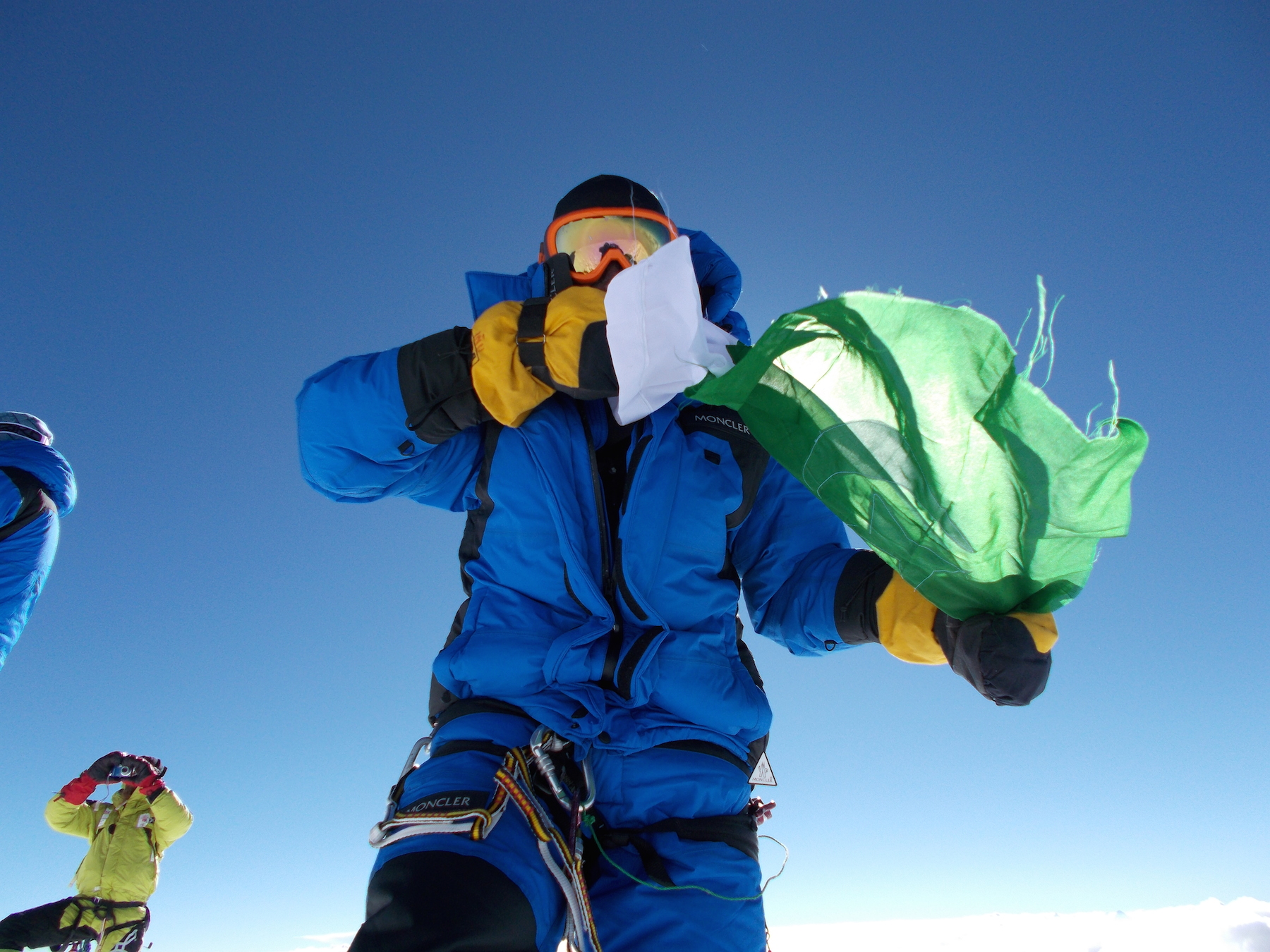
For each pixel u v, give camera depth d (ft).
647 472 4.75
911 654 4.52
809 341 3.96
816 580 5.25
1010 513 3.81
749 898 4.19
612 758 4.28
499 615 4.57
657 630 4.46
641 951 3.92
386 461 4.79
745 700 4.60
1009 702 3.75
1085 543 3.76
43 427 10.12
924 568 3.96
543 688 4.27
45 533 9.18
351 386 4.58
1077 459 3.67
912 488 3.91
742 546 5.82
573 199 5.81
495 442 4.91
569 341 4.21
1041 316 3.69
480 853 3.36
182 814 17.13
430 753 4.27
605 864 4.21
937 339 3.72
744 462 5.07
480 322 4.48
